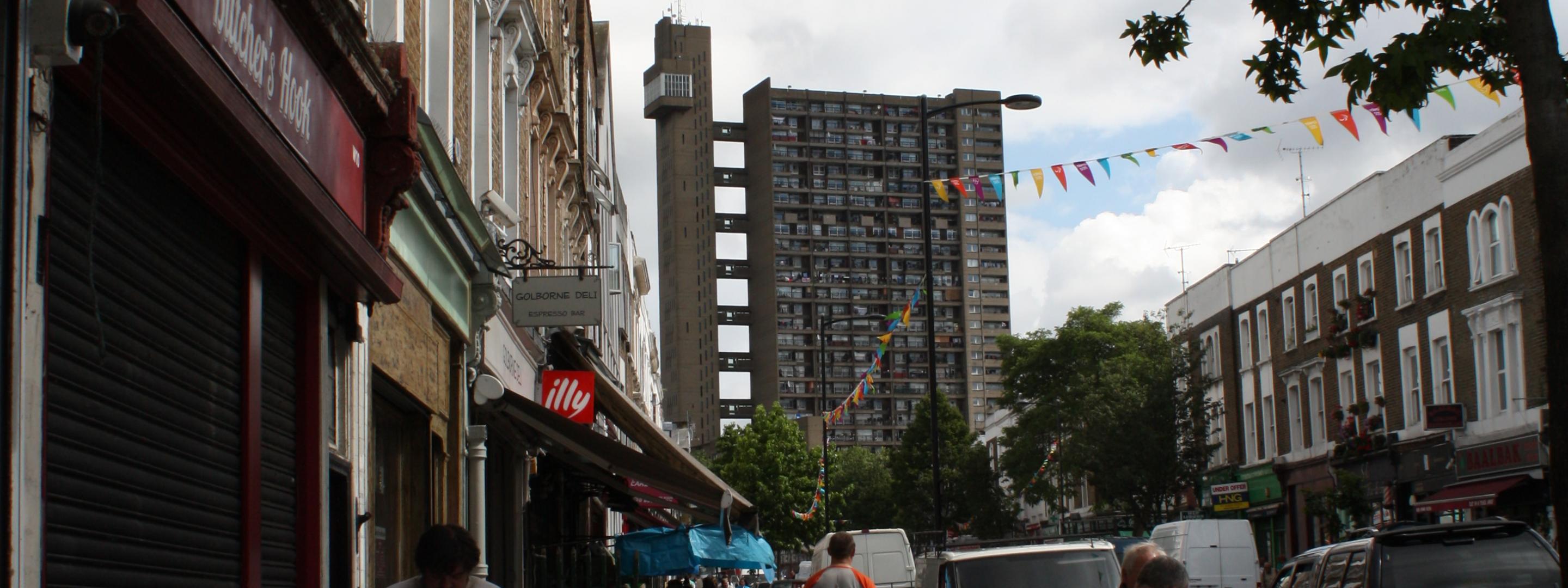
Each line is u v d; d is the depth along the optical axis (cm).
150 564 592
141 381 589
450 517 1442
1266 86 920
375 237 920
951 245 19512
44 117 454
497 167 1717
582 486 2681
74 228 515
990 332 19425
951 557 1372
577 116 2998
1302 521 4916
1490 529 1112
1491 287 3594
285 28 703
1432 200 3944
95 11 454
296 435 862
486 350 1599
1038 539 1591
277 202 734
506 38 1809
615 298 4447
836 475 10856
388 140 926
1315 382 4872
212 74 564
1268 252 5225
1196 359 5088
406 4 1214
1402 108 868
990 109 19900
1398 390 4188
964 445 8362
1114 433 4944
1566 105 718
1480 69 860
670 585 2952
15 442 430
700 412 18800
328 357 906
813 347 18862
